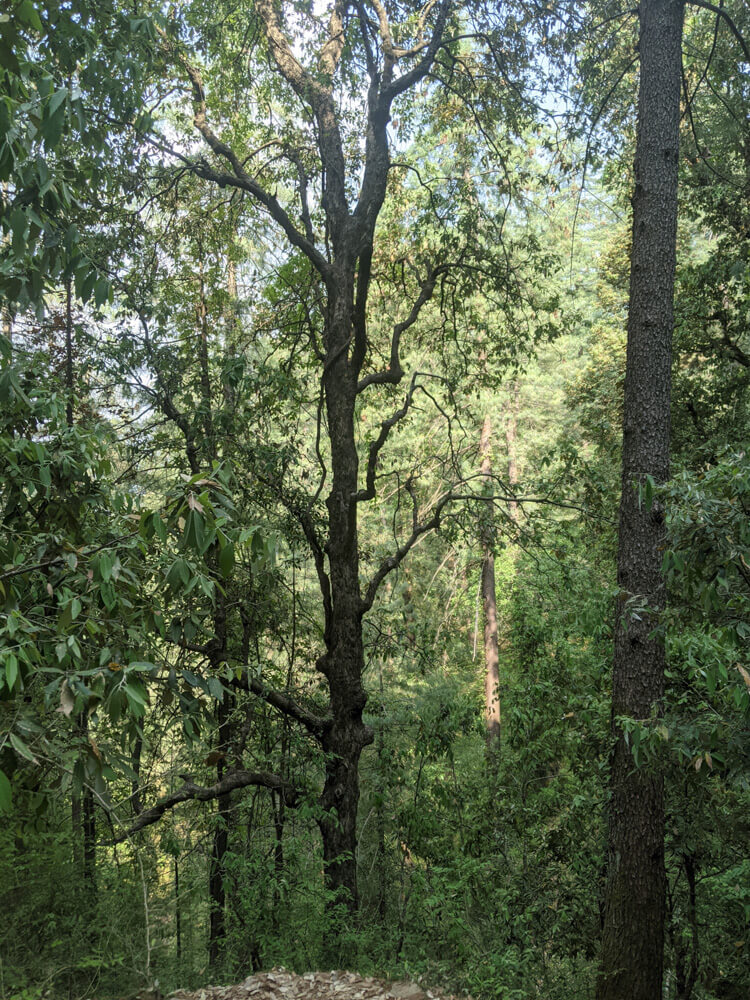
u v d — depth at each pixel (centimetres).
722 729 481
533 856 1043
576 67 1123
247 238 1509
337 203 1170
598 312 2502
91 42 459
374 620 1538
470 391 1441
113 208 1097
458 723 1299
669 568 468
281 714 1096
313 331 1255
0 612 366
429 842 1208
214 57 1237
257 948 821
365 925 954
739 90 1132
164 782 966
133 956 642
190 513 342
